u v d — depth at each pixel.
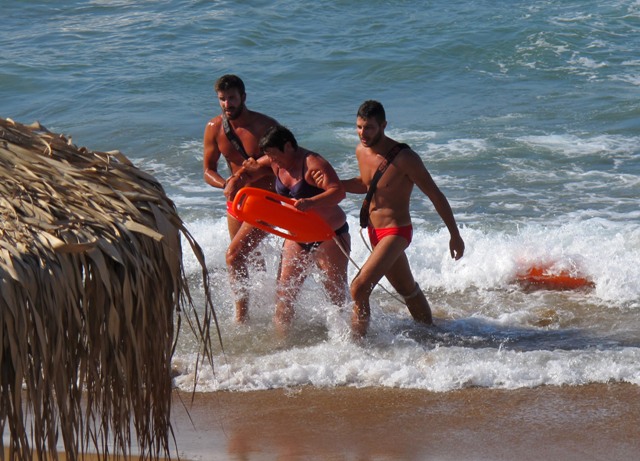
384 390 20.03
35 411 9.34
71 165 11.05
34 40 67.25
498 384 20.17
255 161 22.41
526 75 58.09
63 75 58.84
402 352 21.83
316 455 17.02
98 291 9.75
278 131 21.16
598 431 17.81
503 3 74.31
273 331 23.47
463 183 38.88
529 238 30.47
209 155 23.64
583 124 47.22
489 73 58.88
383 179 21.55
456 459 16.75
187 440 17.72
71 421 9.93
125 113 51.53
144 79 57.94
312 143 45.78
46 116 51.69
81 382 9.96
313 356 21.69
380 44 64.44
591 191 37.16
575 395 19.52
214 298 26.47
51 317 9.29
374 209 21.97
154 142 46.44
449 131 46.84
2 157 10.73
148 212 10.59
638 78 56.31
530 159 41.88
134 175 11.27
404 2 75.38
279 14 72.69
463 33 65.69
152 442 11.16
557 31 65.50
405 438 17.73
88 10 75.81
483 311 25.78
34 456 15.89
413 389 20.03
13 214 9.73
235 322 24.00
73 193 10.37
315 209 21.78
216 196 38.19
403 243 21.89
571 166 40.66
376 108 21.16
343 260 22.41
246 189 19.91
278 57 62.84
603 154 42.16
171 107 52.72
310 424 18.45
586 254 28.81
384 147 21.59
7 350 9.17
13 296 8.95
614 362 20.91
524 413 18.73
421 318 23.98
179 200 37.62
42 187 10.32
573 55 61.41
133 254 9.98
